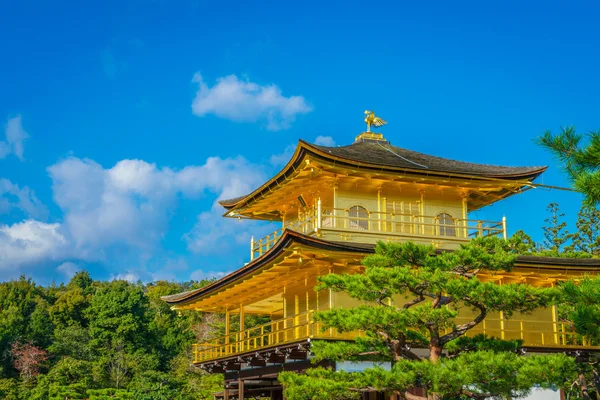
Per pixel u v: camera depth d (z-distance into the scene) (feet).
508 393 82.74
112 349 304.91
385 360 96.58
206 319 360.69
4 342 294.66
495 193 140.97
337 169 123.65
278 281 133.28
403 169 126.82
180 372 294.25
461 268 91.40
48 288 421.59
